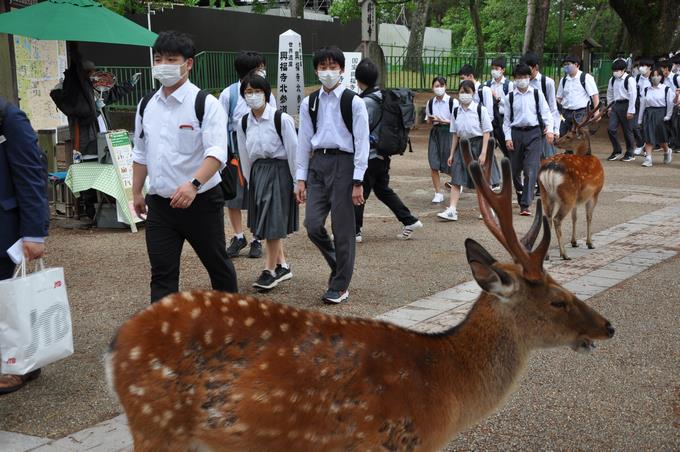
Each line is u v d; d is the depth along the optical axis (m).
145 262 7.86
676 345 5.51
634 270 7.64
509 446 4.06
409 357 3.03
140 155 5.04
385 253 8.34
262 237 6.74
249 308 2.97
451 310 6.26
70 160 11.15
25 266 4.45
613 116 16.72
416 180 14.00
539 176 8.28
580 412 4.45
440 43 47.75
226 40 27.53
